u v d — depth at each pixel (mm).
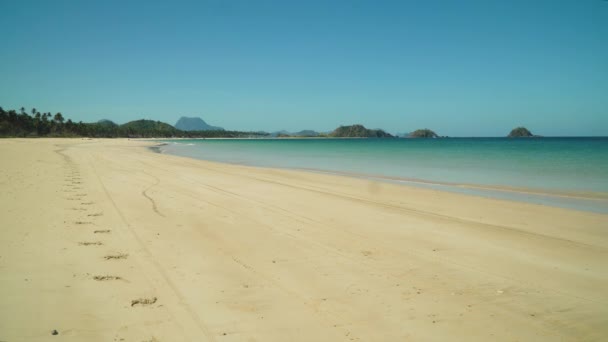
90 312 4820
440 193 15766
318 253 7547
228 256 7215
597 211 12500
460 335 4555
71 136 137750
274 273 6410
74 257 6836
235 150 63094
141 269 6391
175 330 4453
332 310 5102
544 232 9562
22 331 4293
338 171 25594
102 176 18641
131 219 9867
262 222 10008
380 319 4887
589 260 7465
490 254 7723
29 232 8219
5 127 109812
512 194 15859
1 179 15625
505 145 82062
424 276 6453
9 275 5887
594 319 5059
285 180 19641
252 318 4809
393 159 38812
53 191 13430
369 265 6926
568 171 25062
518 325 4848
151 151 50531
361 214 11312
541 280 6391
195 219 10125
